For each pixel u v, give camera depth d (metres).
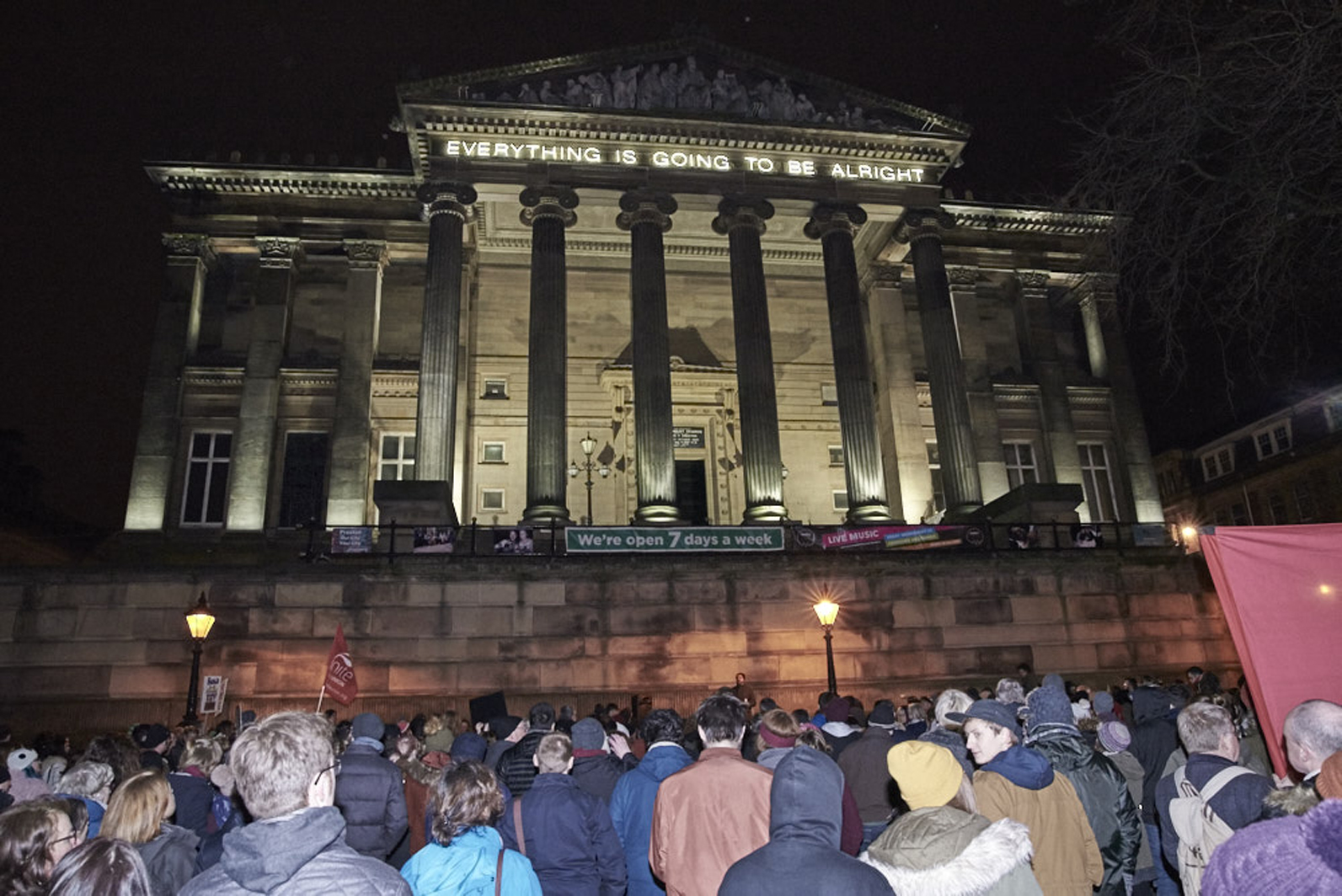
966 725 6.33
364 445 37.31
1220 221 16.27
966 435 36.81
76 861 4.25
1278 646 8.42
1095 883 5.97
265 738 4.04
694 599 29.83
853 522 34.62
